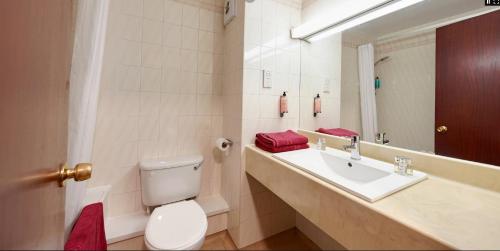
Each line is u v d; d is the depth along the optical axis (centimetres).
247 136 148
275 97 158
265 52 152
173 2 158
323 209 82
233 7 154
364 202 67
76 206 81
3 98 39
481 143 80
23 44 41
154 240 100
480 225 56
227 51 169
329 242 138
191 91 167
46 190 47
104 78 138
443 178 87
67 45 60
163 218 117
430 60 94
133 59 146
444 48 90
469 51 82
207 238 158
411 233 53
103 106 139
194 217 119
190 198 160
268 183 121
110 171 143
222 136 178
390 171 92
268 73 153
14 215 39
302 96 168
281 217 162
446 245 47
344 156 117
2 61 38
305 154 127
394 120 109
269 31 153
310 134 161
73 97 78
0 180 40
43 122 47
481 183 78
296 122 169
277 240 156
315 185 86
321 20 136
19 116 41
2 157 40
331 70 147
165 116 158
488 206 65
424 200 69
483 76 79
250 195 150
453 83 87
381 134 116
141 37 148
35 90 44
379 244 61
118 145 145
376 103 118
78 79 80
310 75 162
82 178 57
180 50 161
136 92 148
